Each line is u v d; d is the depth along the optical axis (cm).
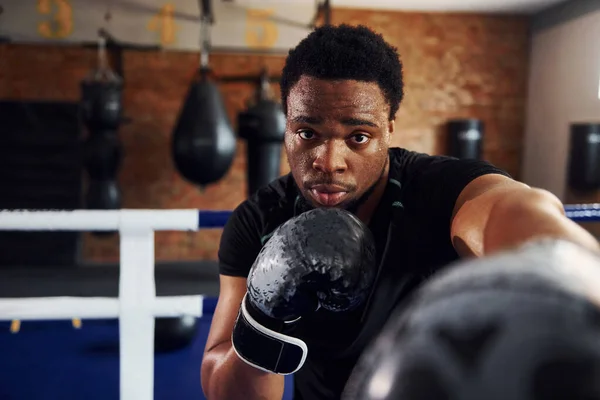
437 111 512
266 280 56
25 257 443
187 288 389
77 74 456
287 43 439
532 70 515
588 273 23
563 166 470
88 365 221
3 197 440
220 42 437
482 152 496
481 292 22
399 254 74
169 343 226
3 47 443
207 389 73
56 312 116
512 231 41
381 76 62
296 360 59
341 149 62
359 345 76
